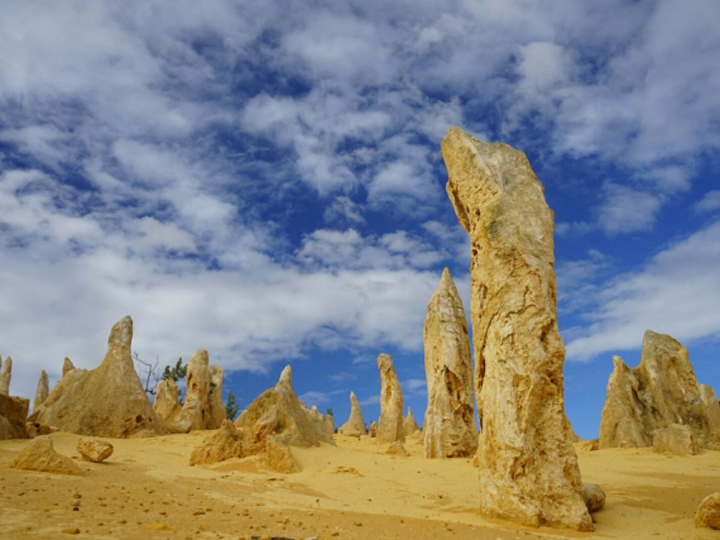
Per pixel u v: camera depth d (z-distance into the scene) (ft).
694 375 117.60
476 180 54.19
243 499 47.14
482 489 47.50
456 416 93.45
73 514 31.73
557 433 46.37
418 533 35.37
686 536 40.60
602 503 49.52
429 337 101.55
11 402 81.25
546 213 52.47
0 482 41.42
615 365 120.88
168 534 28.45
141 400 107.65
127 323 115.85
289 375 123.34
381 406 139.85
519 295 49.03
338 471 68.69
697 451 98.12
